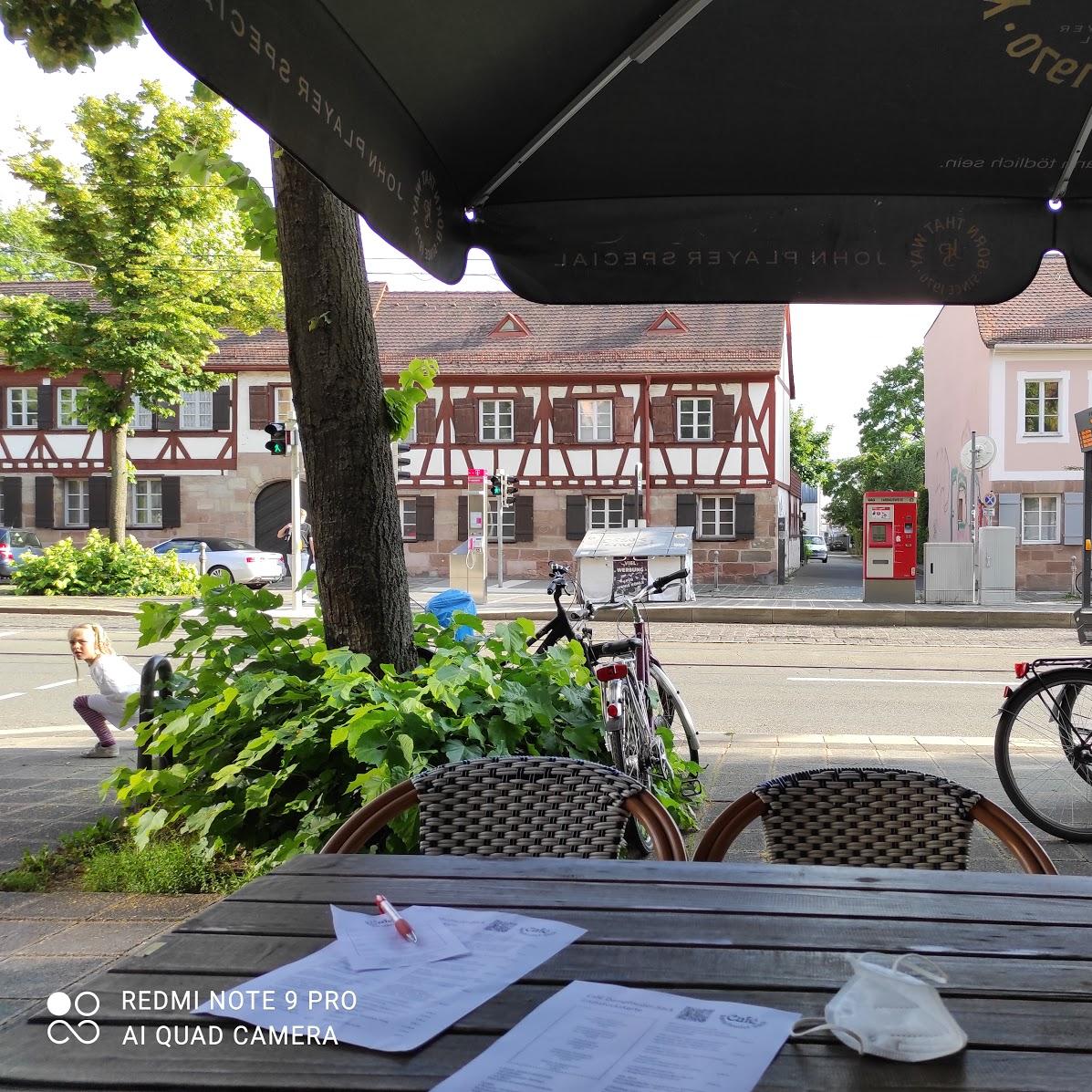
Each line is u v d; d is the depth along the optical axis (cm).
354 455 470
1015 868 484
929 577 2336
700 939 167
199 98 503
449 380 3522
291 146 187
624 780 246
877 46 274
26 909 427
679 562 2494
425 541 3547
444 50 242
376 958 156
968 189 323
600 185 329
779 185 327
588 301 333
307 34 194
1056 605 2309
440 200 296
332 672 442
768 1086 119
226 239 2738
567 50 262
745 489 3394
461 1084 117
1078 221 325
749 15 266
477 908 183
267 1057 127
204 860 459
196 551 3016
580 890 193
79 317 2728
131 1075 123
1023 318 3161
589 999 141
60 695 1175
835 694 1112
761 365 3366
